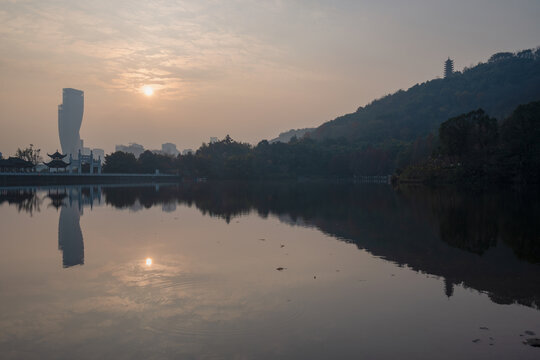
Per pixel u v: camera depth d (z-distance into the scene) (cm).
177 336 713
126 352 650
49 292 968
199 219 2464
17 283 1043
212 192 5962
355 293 965
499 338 707
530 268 1209
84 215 2650
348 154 18075
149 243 1633
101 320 788
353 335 718
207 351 653
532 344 683
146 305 874
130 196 4775
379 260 1325
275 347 669
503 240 1683
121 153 15125
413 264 1268
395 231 1947
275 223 2269
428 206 3206
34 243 1614
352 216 2581
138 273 1148
